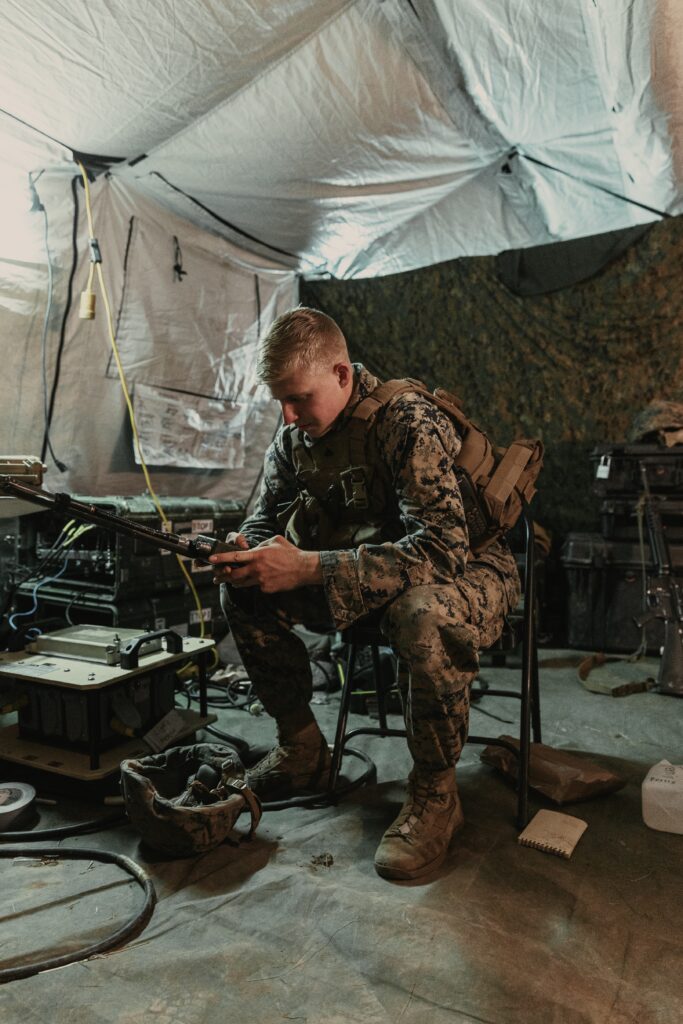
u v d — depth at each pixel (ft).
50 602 8.98
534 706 6.99
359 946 4.02
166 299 11.15
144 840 5.20
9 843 5.38
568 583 12.26
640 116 9.96
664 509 11.27
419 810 5.10
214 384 12.24
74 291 9.68
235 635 6.00
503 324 13.80
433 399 5.65
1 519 9.08
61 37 7.07
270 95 8.80
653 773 5.92
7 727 7.04
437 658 4.88
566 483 13.52
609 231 13.11
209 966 3.87
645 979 3.81
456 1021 3.47
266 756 6.42
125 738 6.71
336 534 5.70
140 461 10.67
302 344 4.94
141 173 9.93
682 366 12.67
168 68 7.79
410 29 8.37
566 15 8.29
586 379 13.32
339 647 9.71
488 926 4.21
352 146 10.29
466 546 5.12
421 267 14.28
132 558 8.70
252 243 12.49
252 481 13.42
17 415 9.16
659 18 8.03
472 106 10.32
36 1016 3.50
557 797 5.98
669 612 9.94
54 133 8.53
